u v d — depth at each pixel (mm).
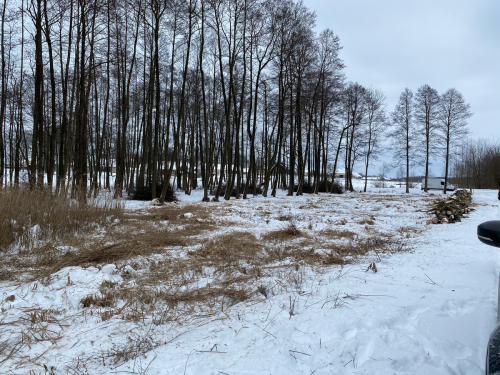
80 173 16547
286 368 2311
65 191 9828
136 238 7715
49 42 13914
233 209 15305
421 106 34125
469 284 4004
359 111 34344
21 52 17703
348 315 3244
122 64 20203
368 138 36781
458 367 2123
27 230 6738
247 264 5672
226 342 2818
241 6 19906
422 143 34594
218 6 18734
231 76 20859
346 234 8641
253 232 9266
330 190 34500
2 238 6145
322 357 2436
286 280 4652
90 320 3389
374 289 4070
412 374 2090
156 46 17828
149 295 4023
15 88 20047
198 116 28688
